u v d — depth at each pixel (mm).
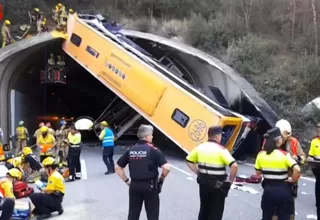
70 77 29812
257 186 11125
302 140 15961
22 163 11867
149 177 5664
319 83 19234
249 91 18078
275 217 5805
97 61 19156
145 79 17109
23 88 23547
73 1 33656
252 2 28047
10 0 30406
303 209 8664
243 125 15492
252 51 22203
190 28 26141
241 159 17281
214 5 30641
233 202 9156
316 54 21266
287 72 20297
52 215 8062
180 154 18953
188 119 15570
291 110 17578
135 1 32719
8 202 6434
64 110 32875
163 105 16422
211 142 5977
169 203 8992
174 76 17547
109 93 31969
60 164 14117
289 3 26641
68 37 20531
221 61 21531
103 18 22016
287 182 5520
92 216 7938
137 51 18953
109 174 13070
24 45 19531
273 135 5625
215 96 17906
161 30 27656
